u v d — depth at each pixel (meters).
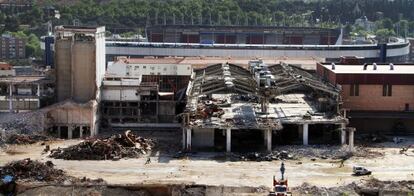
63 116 179.75
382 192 122.31
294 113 172.25
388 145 168.75
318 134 171.38
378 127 185.50
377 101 184.75
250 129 159.38
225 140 166.00
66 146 165.88
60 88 190.88
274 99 188.88
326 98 179.25
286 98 192.75
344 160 150.88
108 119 192.88
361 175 137.25
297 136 169.50
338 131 166.88
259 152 155.75
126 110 193.00
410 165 146.75
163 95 195.75
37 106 188.12
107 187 123.00
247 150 158.88
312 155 153.88
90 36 187.50
